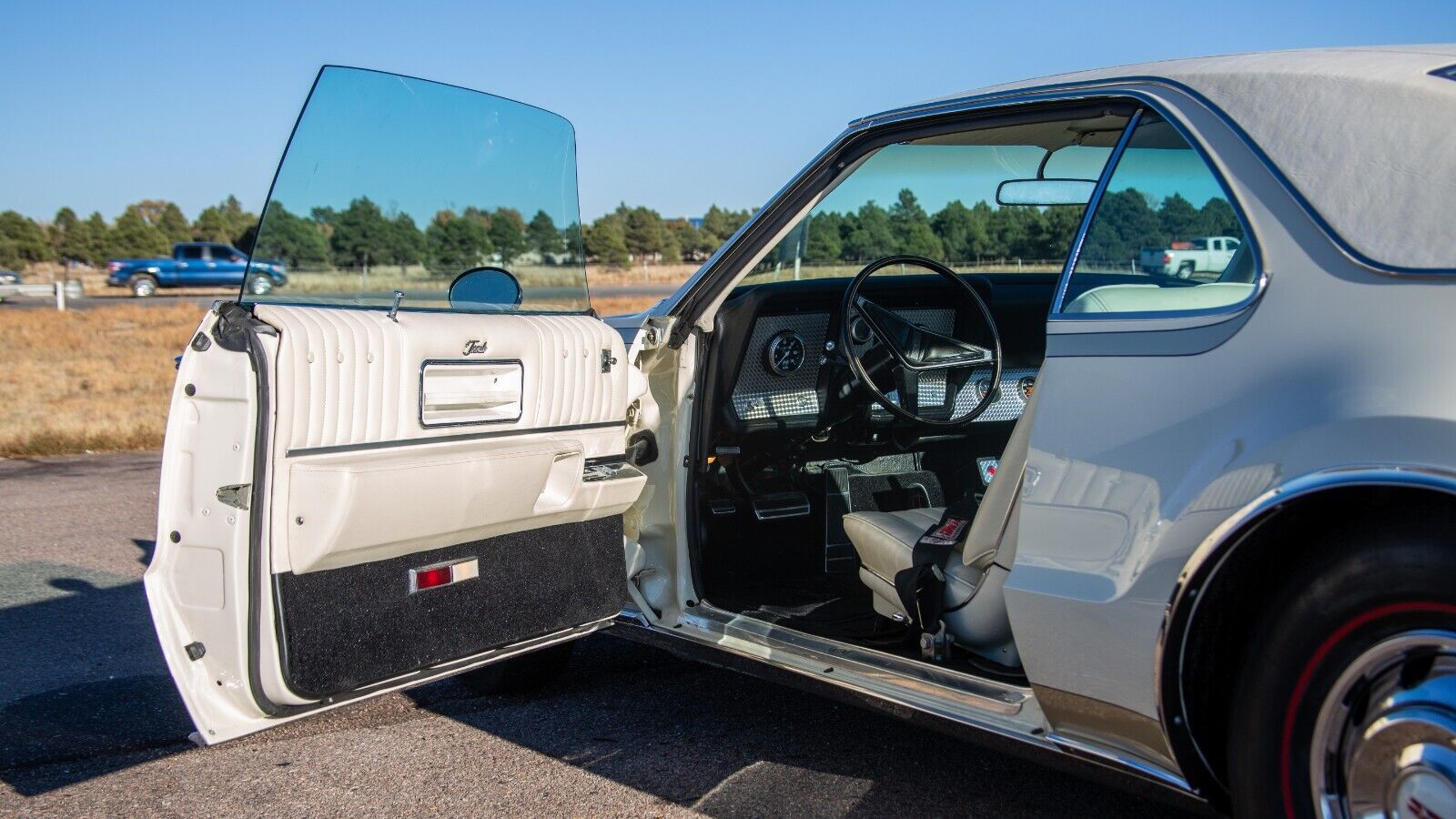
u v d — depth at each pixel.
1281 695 1.82
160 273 42.50
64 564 5.44
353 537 2.30
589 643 4.17
